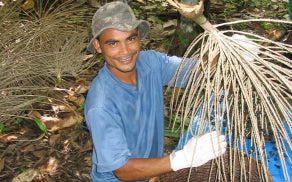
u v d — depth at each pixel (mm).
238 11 5043
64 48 3885
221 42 1678
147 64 2195
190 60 2018
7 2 4211
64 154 3043
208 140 1941
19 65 3537
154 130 2344
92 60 3986
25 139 3123
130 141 2229
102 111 2008
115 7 1851
